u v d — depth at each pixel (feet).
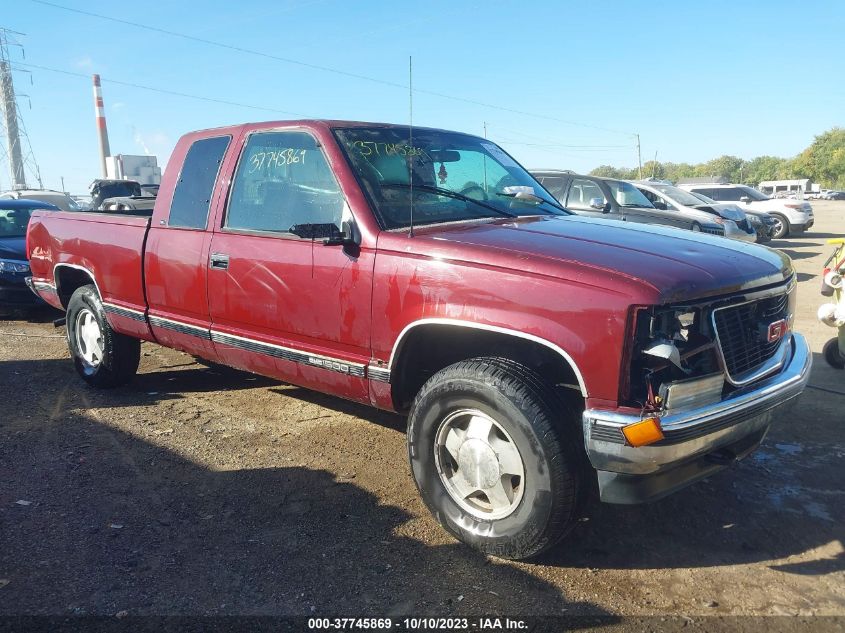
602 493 9.58
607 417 9.12
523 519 9.96
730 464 10.49
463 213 13.06
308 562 10.52
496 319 10.01
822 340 24.16
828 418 16.42
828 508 12.21
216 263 14.23
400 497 12.67
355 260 11.82
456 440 10.78
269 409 17.46
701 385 9.39
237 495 12.74
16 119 207.10
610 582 10.01
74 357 19.30
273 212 13.53
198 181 15.20
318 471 13.78
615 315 9.09
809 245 61.46
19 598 9.51
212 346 14.80
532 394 9.68
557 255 10.11
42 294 20.33
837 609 9.39
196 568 10.34
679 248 10.87
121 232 16.75
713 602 9.52
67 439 15.40
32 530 11.38
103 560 10.52
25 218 34.63
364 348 11.87
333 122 13.53
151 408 17.52
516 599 9.61
